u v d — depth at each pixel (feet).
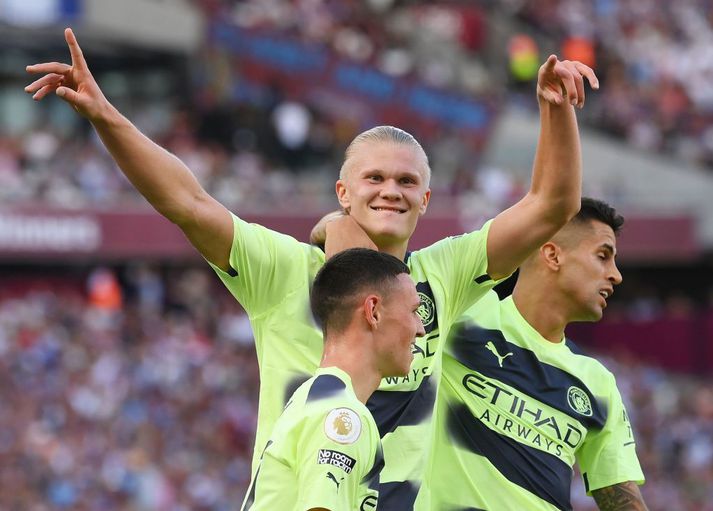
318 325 46.19
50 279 239.30
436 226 252.21
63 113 270.26
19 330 179.63
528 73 304.30
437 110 275.59
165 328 200.64
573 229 55.77
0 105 269.64
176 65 281.74
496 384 54.75
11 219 224.53
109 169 237.45
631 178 296.92
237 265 45.83
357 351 41.50
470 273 49.08
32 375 167.94
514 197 260.01
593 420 56.29
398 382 46.42
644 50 327.26
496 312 55.98
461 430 54.13
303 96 274.98
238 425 177.58
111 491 151.02
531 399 55.16
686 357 280.72
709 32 343.46
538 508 54.24
